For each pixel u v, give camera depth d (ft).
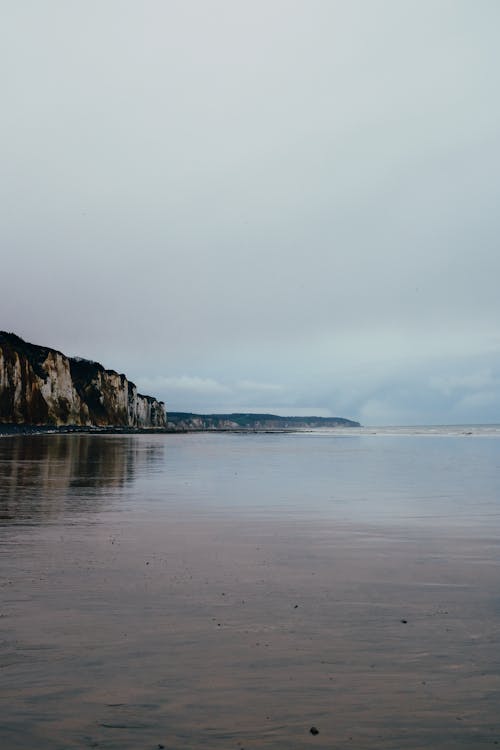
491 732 12.83
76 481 69.36
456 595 23.00
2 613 20.42
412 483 68.59
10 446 154.71
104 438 250.16
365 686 14.92
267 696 14.42
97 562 28.53
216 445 191.42
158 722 13.25
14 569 27.02
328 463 103.76
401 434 366.63
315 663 16.29
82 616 20.13
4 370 360.28
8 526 38.99
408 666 16.08
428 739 12.58
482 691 14.65
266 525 39.58
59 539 34.47
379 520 41.83
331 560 29.30
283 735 12.75
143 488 62.54
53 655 16.75
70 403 441.27
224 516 43.57
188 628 19.01
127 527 38.68
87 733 12.80
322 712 13.69
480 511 46.19
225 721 13.30
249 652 17.03
